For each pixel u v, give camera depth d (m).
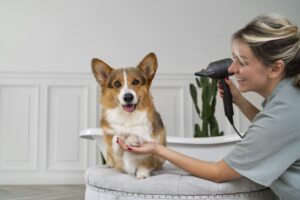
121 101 1.10
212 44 3.19
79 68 3.09
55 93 3.05
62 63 3.09
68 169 2.99
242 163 0.92
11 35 3.07
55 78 3.05
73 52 3.10
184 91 3.10
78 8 3.13
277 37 0.88
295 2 3.26
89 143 3.01
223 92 1.25
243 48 0.93
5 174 2.96
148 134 1.12
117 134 1.13
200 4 3.21
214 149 1.95
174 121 3.09
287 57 0.89
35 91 3.04
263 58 0.91
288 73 0.93
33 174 2.97
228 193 0.98
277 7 3.25
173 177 1.03
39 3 3.11
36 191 2.57
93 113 3.04
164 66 3.15
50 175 2.98
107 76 1.22
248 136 0.91
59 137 3.01
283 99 0.88
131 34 3.15
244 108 1.30
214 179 0.98
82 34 3.12
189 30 3.18
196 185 0.98
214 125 2.60
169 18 3.18
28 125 3.00
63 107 3.04
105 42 3.13
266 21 0.92
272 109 0.89
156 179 1.02
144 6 3.18
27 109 3.01
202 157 1.96
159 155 1.03
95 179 1.12
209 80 2.70
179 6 3.20
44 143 2.99
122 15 3.16
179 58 3.16
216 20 3.21
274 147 0.87
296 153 0.87
